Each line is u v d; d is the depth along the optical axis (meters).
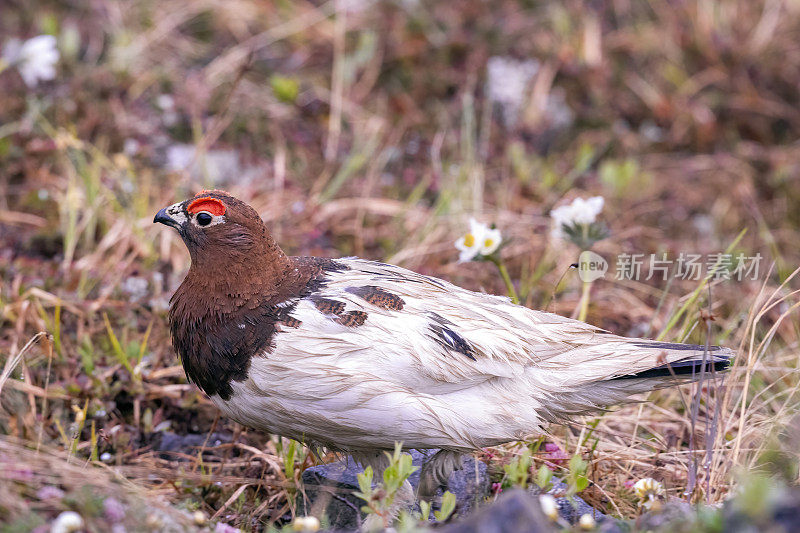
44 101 12.72
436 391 6.95
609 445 8.36
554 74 14.49
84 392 8.59
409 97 14.05
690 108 14.20
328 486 7.36
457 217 11.66
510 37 14.87
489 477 7.57
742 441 8.04
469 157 12.60
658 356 7.08
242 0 15.14
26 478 5.95
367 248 11.52
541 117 13.97
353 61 14.16
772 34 14.95
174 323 7.37
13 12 14.57
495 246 8.64
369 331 6.83
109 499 5.86
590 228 8.91
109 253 10.85
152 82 13.67
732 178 13.41
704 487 7.30
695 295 9.02
